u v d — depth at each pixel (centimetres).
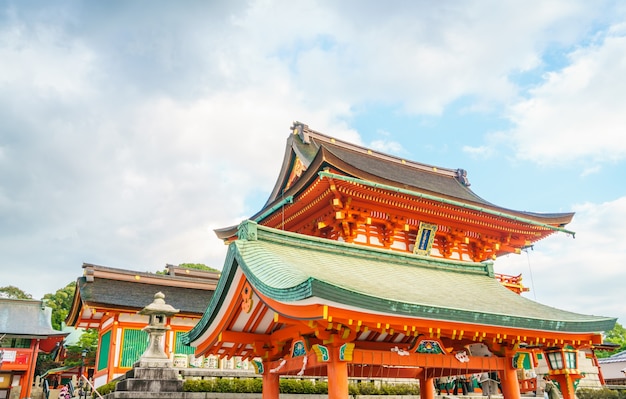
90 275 2880
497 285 1595
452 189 4081
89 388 2342
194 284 3206
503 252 3541
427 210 2902
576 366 1316
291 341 1192
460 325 1072
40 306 5334
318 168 2530
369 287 1070
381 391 2162
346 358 967
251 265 1048
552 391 1418
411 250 3031
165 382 1778
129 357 2656
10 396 4509
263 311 1118
